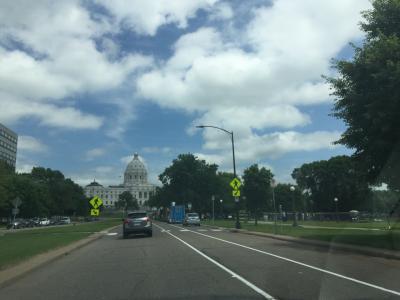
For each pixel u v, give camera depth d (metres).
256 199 60.47
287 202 109.69
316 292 10.03
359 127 20.61
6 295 10.88
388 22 20.06
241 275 12.71
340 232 29.08
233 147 43.31
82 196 164.25
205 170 117.88
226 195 119.44
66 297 10.42
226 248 21.48
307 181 95.31
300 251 19.56
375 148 20.05
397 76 17.73
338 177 88.12
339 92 21.28
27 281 13.01
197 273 13.36
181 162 117.44
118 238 32.84
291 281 11.52
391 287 10.58
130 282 12.20
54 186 142.88
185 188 115.62
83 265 16.52
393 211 21.38
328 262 15.34
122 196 191.88
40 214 112.62
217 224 61.12
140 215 33.19
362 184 23.62
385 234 23.94
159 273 13.63
